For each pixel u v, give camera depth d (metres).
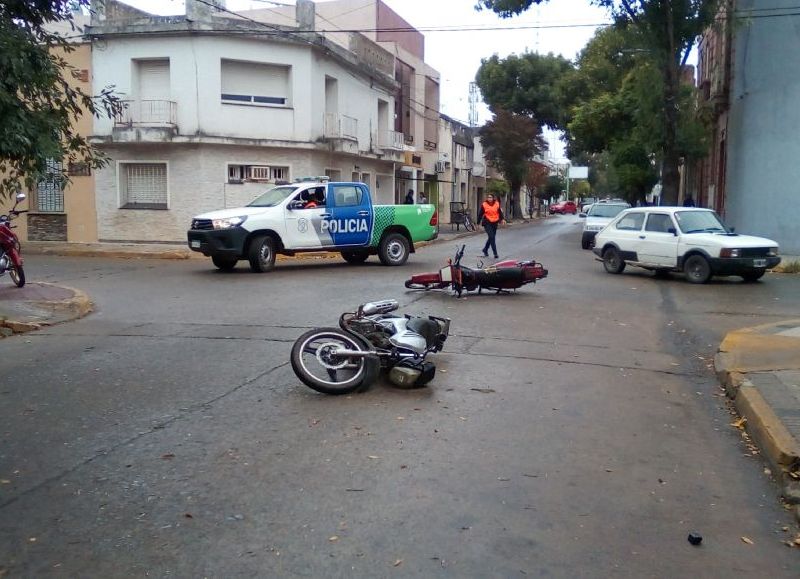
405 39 41.59
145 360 8.70
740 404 6.89
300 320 11.09
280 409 6.81
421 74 40.84
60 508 4.76
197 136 25.36
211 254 17.34
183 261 21.72
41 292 13.22
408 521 4.58
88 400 7.10
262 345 9.40
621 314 12.18
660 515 4.76
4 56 7.56
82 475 5.29
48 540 4.34
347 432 6.19
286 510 4.72
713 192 33.47
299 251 18.06
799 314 12.44
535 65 59.94
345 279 16.23
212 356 8.84
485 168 59.91
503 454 5.75
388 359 7.58
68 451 5.76
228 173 26.25
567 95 48.22
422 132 41.50
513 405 7.02
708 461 5.73
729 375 7.70
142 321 11.25
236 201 26.38
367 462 5.53
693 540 4.38
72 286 15.38
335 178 29.86
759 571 4.09
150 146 25.92
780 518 4.76
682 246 16.56
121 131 25.30
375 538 4.36
